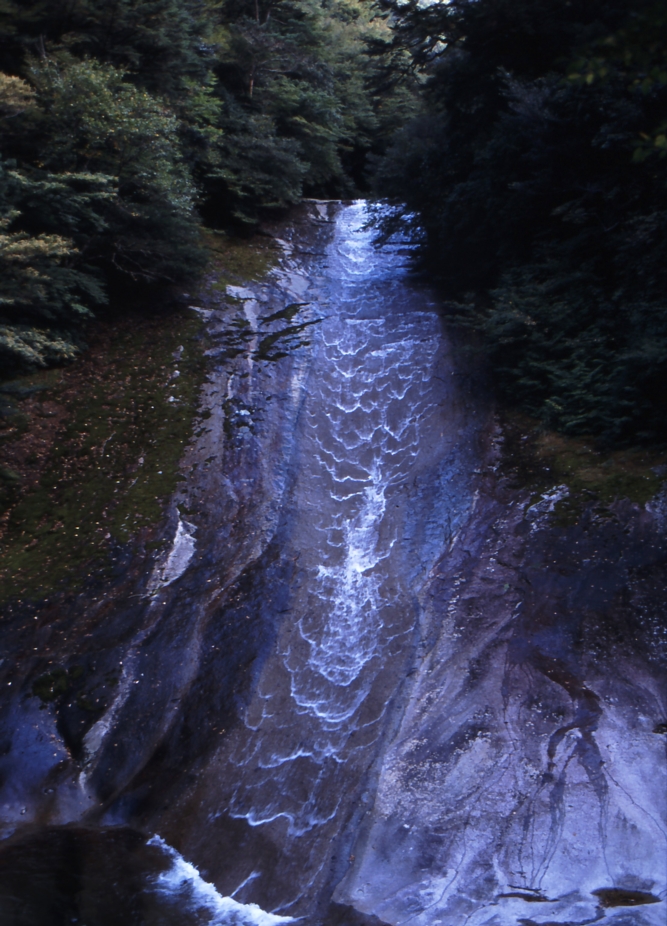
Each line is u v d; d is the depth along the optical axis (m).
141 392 10.71
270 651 7.23
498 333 9.66
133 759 6.42
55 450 9.67
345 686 6.76
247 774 6.17
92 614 7.57
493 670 6.27
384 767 5.83
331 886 5.11
